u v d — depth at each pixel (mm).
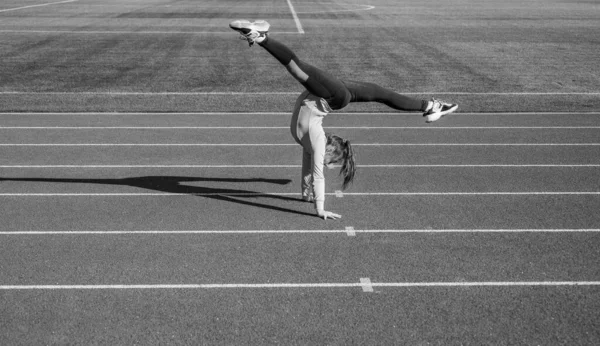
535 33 31516
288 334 6098
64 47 25828
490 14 41469
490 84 19375
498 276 7285
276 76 20469
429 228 8656
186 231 8508
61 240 8219
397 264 7566
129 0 49844
